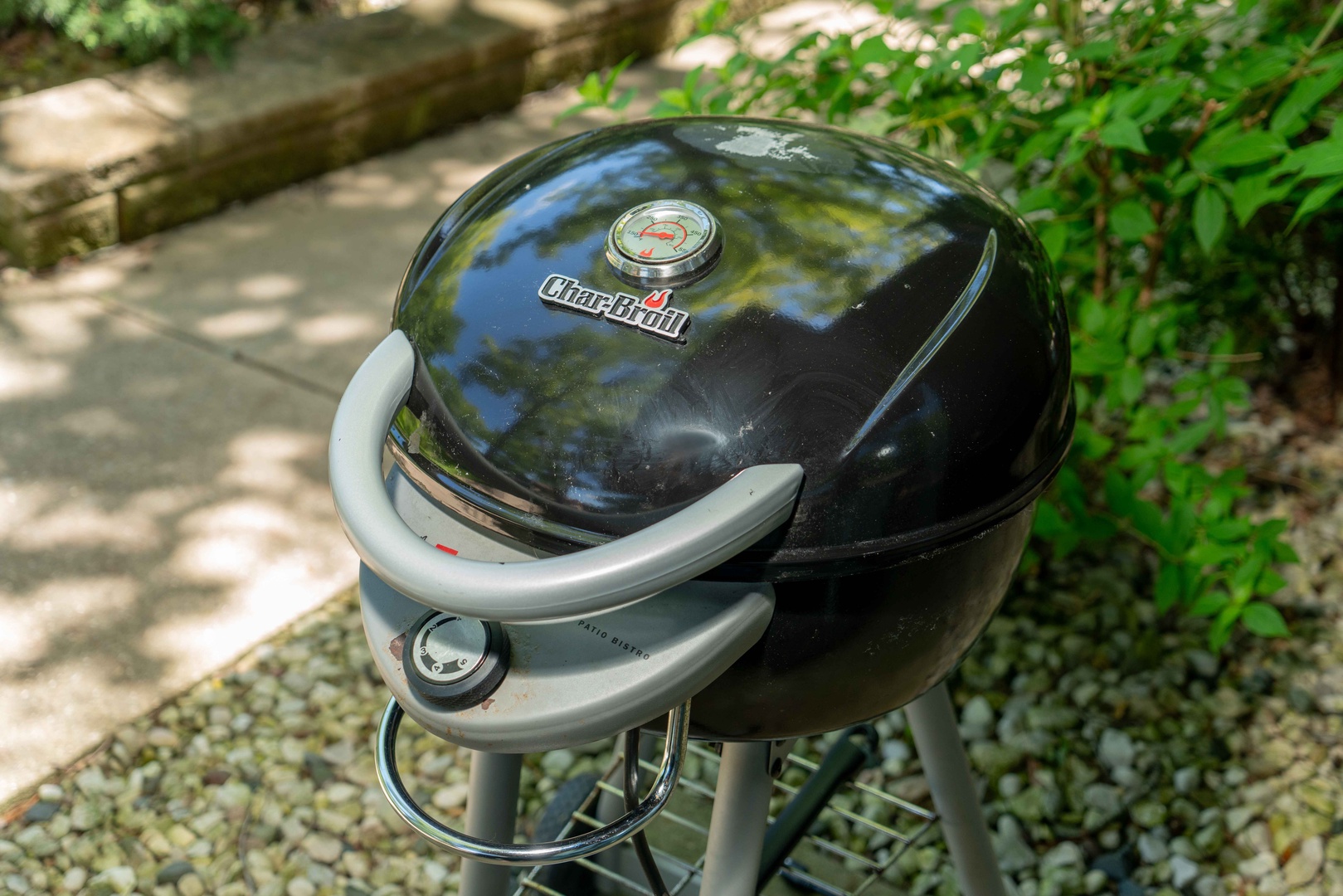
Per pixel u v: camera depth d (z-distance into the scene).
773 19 4.35
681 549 0.65
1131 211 1.48
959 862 1.20
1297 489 2.29
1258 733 1.84
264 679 1.91
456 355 0.76
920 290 0.76
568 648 0.71
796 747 1.78
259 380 2.61
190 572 2.11
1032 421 0.78
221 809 1.70
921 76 1.54
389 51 3.58
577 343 0.73
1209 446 2.40
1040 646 1.99
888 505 0.72
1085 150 1.40
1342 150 1.15
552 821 1.46
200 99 3.23
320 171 3.44
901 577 0.74
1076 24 1.64
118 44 3.69
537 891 1.33
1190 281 2.17
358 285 2.97
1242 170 1.51
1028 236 0.88
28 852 1.62
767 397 0.71
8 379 2.56
